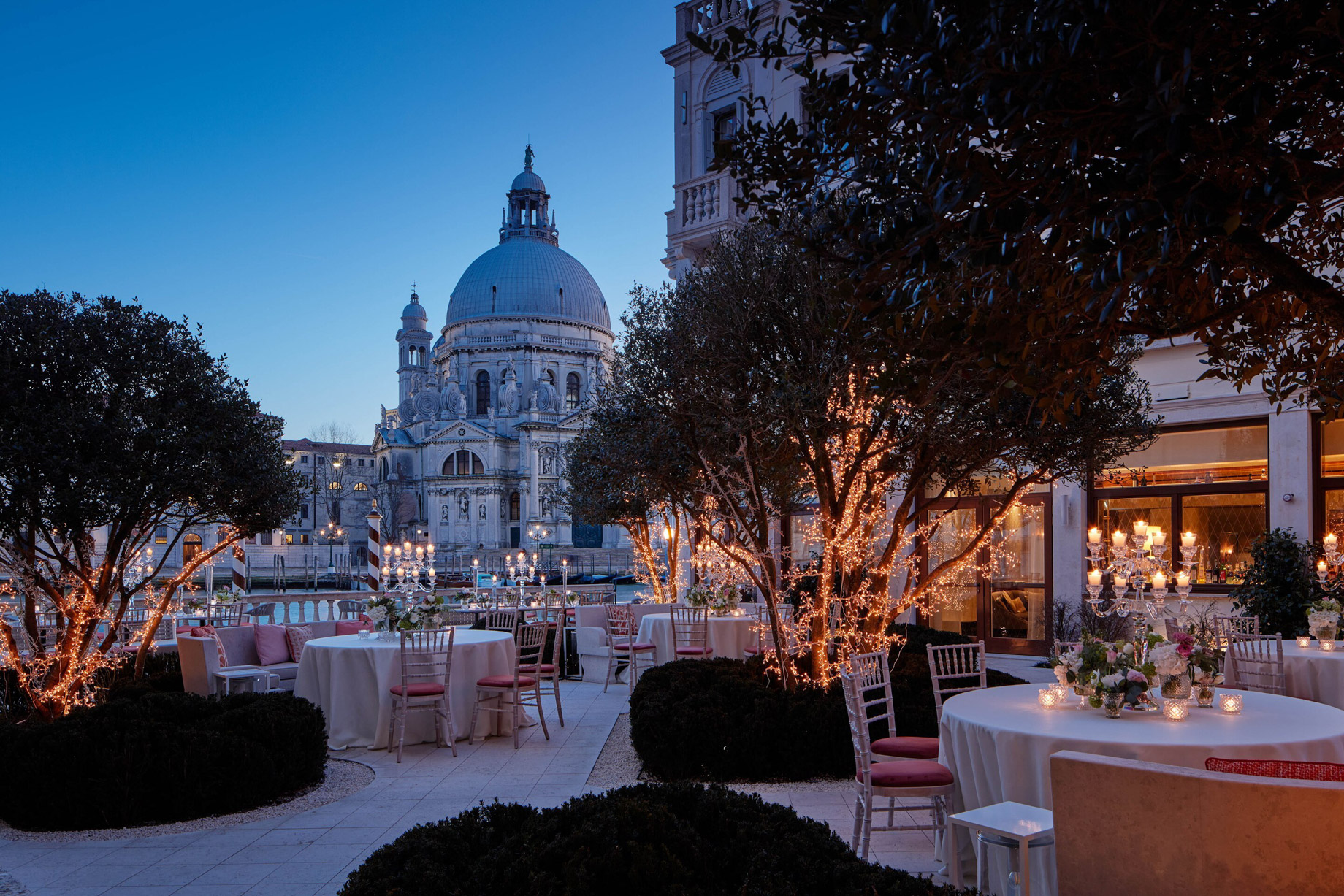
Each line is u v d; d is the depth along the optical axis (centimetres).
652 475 991
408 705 1105
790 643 1035
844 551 1000
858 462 967
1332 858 348
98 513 942
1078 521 1636
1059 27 308
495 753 1114
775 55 450
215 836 773
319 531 11281
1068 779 398
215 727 870
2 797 800
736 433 910
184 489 995
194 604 2178
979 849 554
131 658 1389
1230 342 551
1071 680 662
